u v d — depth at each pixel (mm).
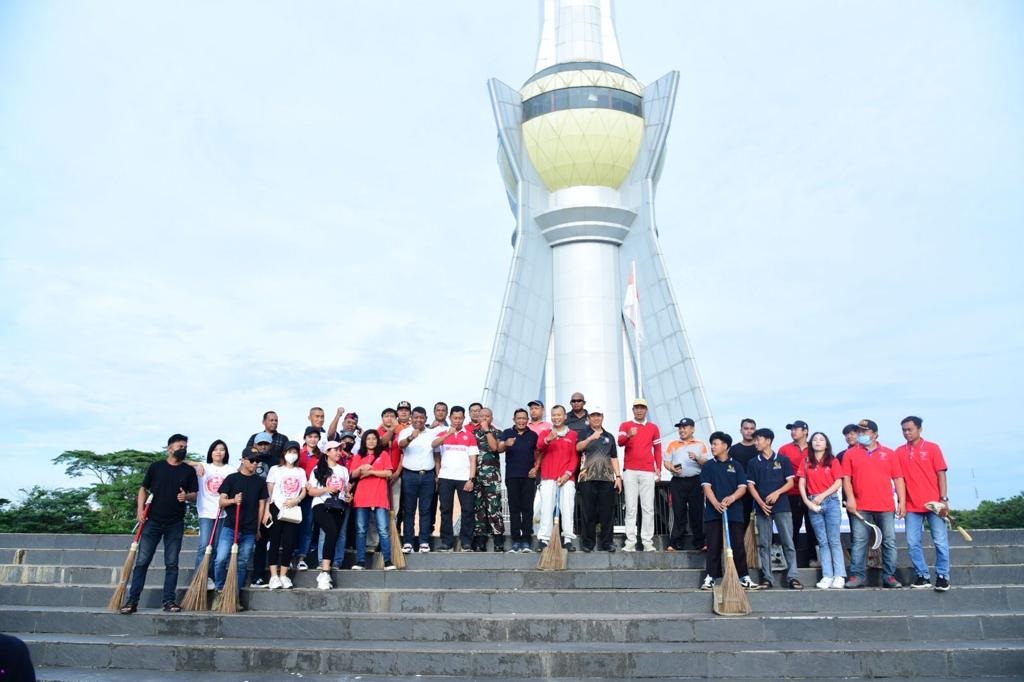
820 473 12484
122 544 17297
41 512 34594
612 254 35750
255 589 12258
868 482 12070
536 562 13586
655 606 11398
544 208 36438
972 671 9117
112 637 10953
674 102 35906
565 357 34781
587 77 35500
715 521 11742
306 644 10117
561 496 14297
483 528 14891
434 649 9562
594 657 9273
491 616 10656
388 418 14195
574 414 15008
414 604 11750
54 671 9703
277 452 14414
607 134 35062
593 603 11477
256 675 9391
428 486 14461
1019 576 12750
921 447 12062
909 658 9172
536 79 36531
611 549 13852
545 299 35719
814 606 11422
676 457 14328
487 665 9344
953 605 11414
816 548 13289
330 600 11977
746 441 13867
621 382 34750
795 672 9148
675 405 33562
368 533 15039
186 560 15727
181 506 12055
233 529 12289
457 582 12680
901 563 13578
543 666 9266
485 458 15141
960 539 15320
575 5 38062
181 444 12055
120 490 38062
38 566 14969
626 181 36281
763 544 12141
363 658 9547
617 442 14406
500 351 33844
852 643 9930
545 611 11500
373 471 13500
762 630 10180
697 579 12328
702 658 9219
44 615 11523
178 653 9930
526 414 14508
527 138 36125
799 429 13484
